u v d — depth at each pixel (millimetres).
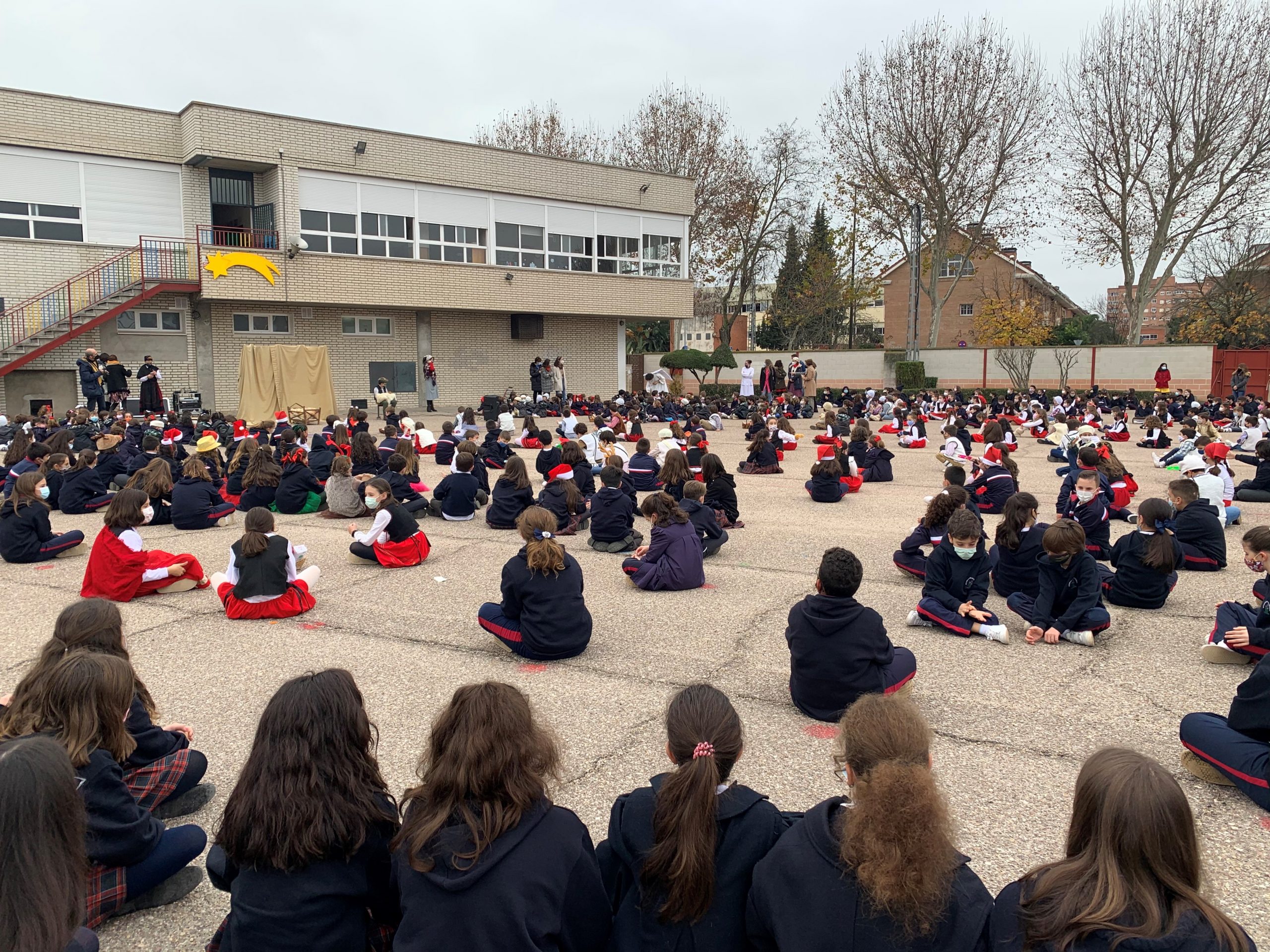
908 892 2006
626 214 31375
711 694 2570
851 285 48094
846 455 13109
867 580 7727
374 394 25578
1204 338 47938
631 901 2506
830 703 4652
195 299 23422
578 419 21984
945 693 5070
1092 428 15969
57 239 21656
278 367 21266
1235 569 8016
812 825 2314
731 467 16109
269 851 2322
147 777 3471
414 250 26578
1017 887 2205
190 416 18609
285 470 11531
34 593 7410
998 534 7027
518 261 28875
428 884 2250
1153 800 1911
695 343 87938
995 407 28234
